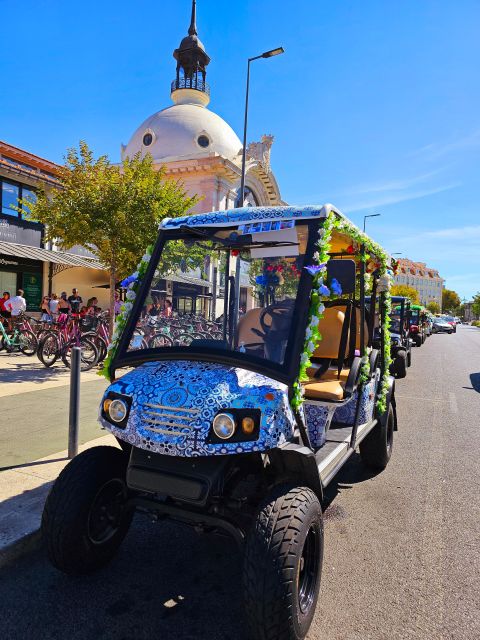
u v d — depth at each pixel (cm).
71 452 475
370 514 427
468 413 856
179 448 247
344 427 435
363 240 416
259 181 2950
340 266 314
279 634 227
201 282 332
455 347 2523
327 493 474
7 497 381
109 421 279
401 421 784
